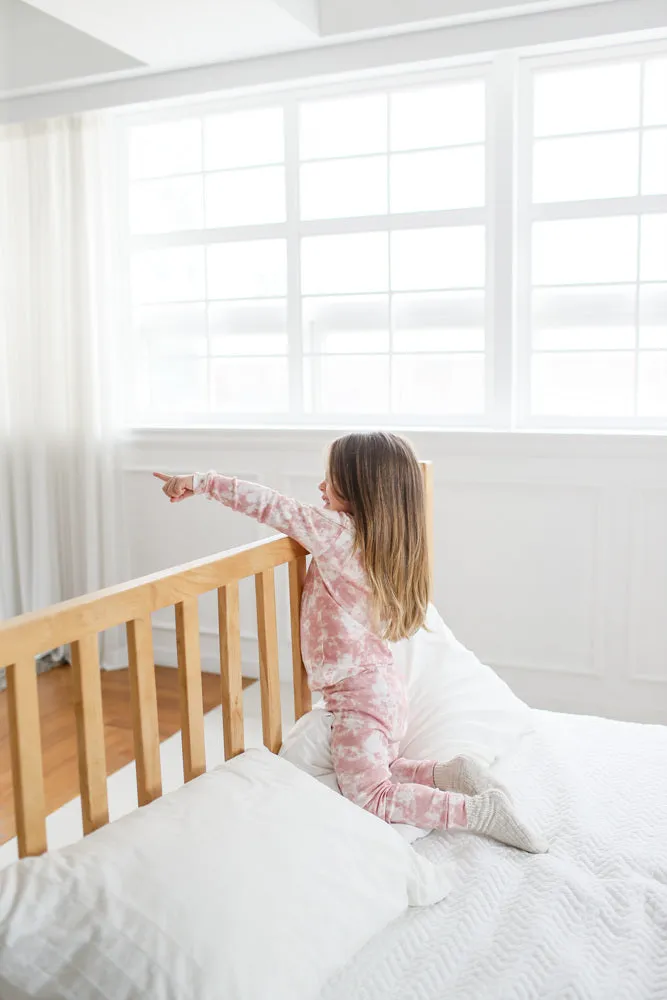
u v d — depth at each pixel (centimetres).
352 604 194
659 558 305
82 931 122
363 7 307
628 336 321
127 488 387
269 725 195
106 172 367
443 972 135
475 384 341
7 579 399
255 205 368
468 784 185
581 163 318
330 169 352
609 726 228
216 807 149
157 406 396
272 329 372
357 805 176
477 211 328
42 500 386
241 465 361
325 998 129
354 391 360
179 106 368
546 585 321
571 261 323
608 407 326
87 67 350
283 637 366
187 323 385
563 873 160
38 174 371
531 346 329
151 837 137
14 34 360
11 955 120
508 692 231
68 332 376
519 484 318
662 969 137
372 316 353
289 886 137
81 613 138
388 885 149
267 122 361
